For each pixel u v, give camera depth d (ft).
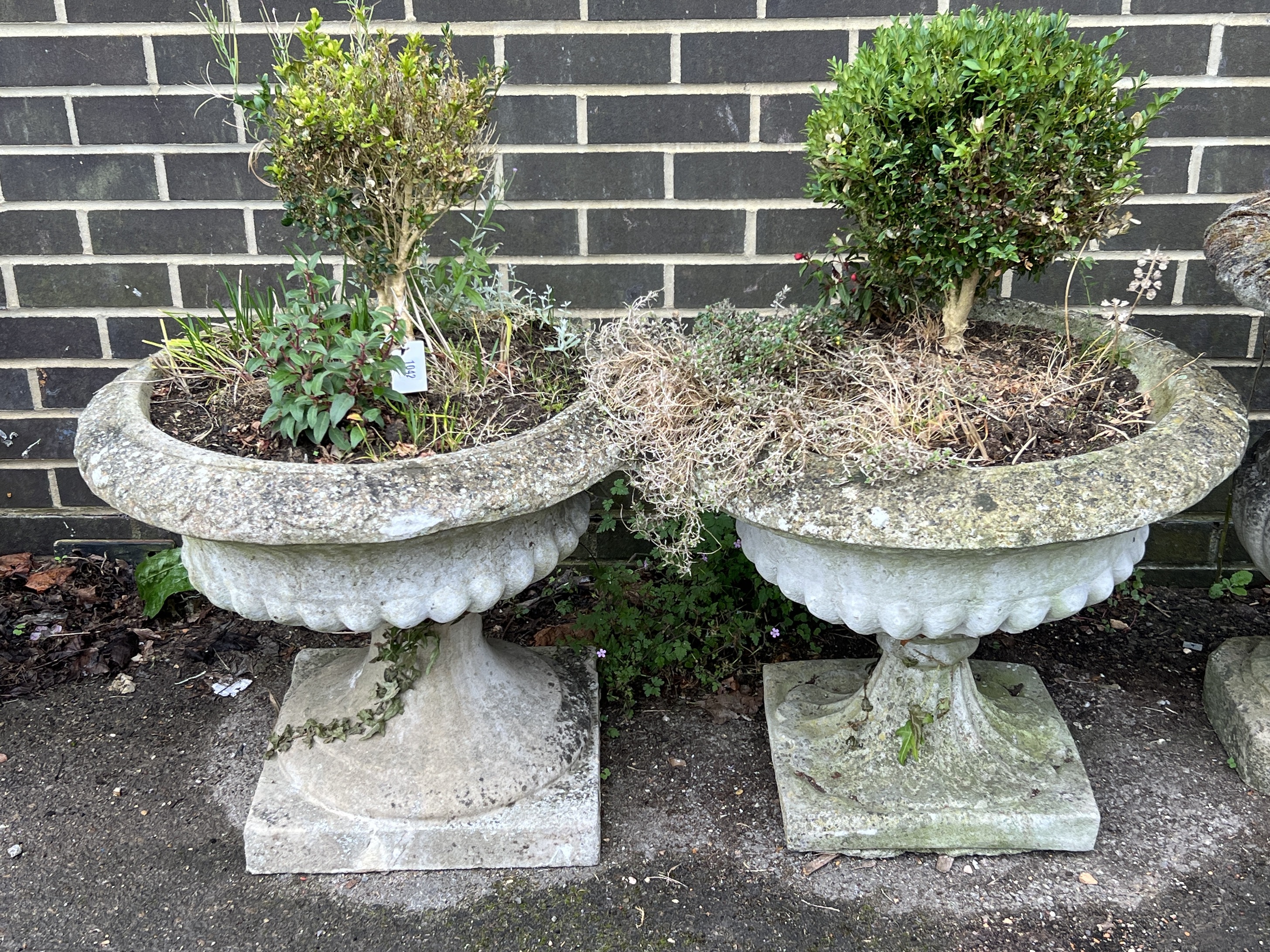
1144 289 8.13
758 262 9.78
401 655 7.63
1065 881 7.18
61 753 8.41
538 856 7.30
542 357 8.20
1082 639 9.78
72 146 9.49
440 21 9.05
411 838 7.21
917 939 6.79
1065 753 7.76
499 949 6.75
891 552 6.07
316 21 6.81
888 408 6.69
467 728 7.59
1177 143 9.22
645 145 9.40
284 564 6.27
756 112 9.25
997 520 5.72
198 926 6.93
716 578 9.28
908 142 6.80
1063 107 6.54
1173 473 6.04
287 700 8.30
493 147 8.28
